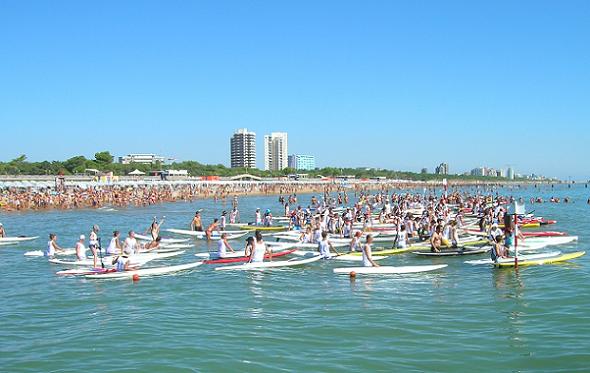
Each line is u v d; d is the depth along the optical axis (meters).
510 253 31.64
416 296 23.19
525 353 15.85
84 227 58.91
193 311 21.34
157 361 15.68
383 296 23.31
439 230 35.44
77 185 118.25
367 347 16.61
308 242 40.66
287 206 71.38
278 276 28.48
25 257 36.41
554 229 50.06
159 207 97.81
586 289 23.61
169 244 42.62
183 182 146.75
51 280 28.19
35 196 92.25
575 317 19.39
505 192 184.88
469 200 88.69
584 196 141.88
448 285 25.25
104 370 15.05
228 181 172.00
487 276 27.08
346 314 20.45
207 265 31.77
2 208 85.94
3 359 16.06
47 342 17.62
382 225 51.62
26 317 20.84
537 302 21.62
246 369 14.95
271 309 21.45
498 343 16.77
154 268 29.58
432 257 33.47
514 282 25.47
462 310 20.69
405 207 73.94
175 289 25.55
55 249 36.81
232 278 28.11
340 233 45.28
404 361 15.37
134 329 18.89
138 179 150.50
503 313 20.16
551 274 27.14
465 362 15.23
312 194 167.12
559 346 16.38
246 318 20.12
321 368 14.93
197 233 48.75
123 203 101.88
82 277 28.80
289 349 16.55
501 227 46.22
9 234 51.62
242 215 78.19
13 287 26.53
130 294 24.61
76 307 22.38
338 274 28.73
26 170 164.25
